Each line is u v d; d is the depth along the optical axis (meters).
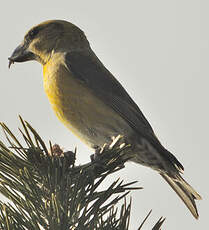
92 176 4.64
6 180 4.47
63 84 7.91
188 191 7.54
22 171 4.36
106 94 8.12
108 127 7.96
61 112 8.00
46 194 4.50
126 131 7.96
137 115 8.09
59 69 8.11
